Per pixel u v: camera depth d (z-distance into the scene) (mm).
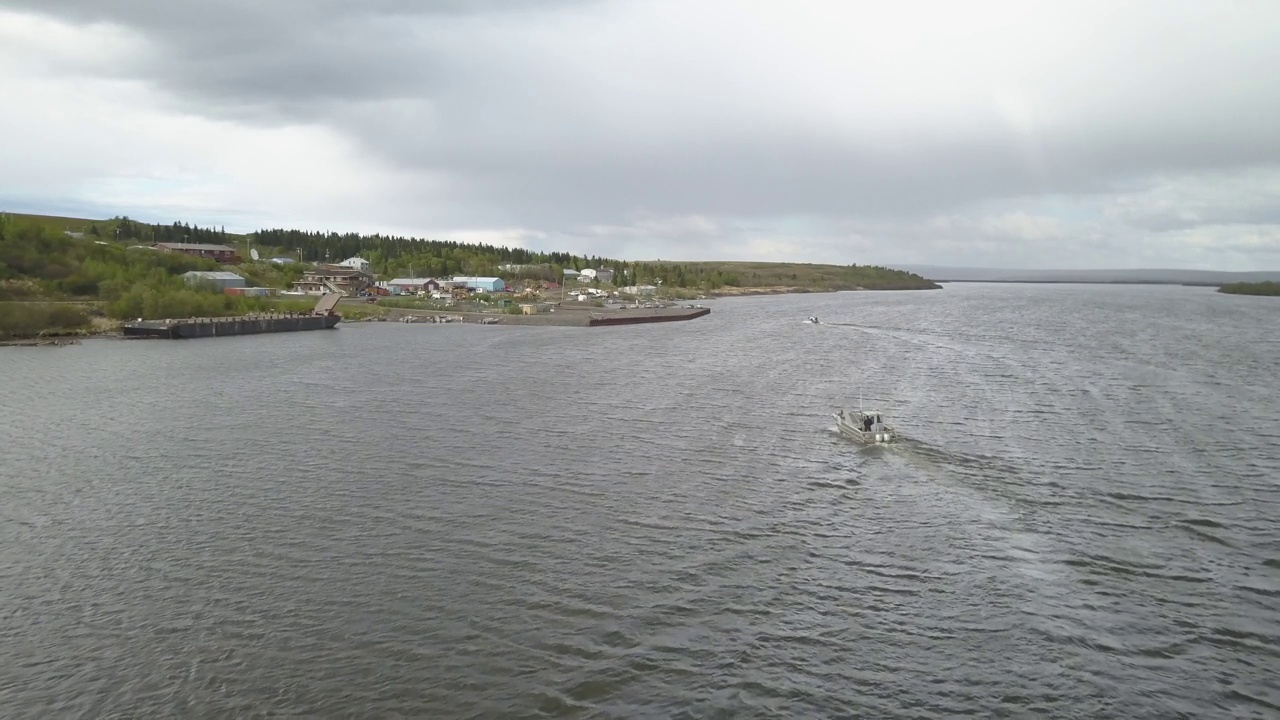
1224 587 41625
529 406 86562
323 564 43812
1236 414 82000
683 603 39438
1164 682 33156
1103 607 39344
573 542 46844
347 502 53906
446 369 117188
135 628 37188
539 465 62625
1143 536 48281
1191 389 96938
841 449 67562
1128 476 59938
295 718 30641
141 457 65438
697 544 46625
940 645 35875
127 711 31125
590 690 32312
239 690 32375
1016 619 38094
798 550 45844
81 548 46312
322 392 96125
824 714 30953
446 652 34969
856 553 45500
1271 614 38750
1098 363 120062
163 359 130375
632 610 38688
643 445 68938
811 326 196750
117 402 89812
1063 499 54812
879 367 117562
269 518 50906
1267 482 58625
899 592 40750
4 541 47406
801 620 37906
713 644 35750
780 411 83500
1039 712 31172
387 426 76500
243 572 42938
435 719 30516
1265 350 136375
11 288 187500
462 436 72250
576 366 120375
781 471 61188
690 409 84750
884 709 31281
